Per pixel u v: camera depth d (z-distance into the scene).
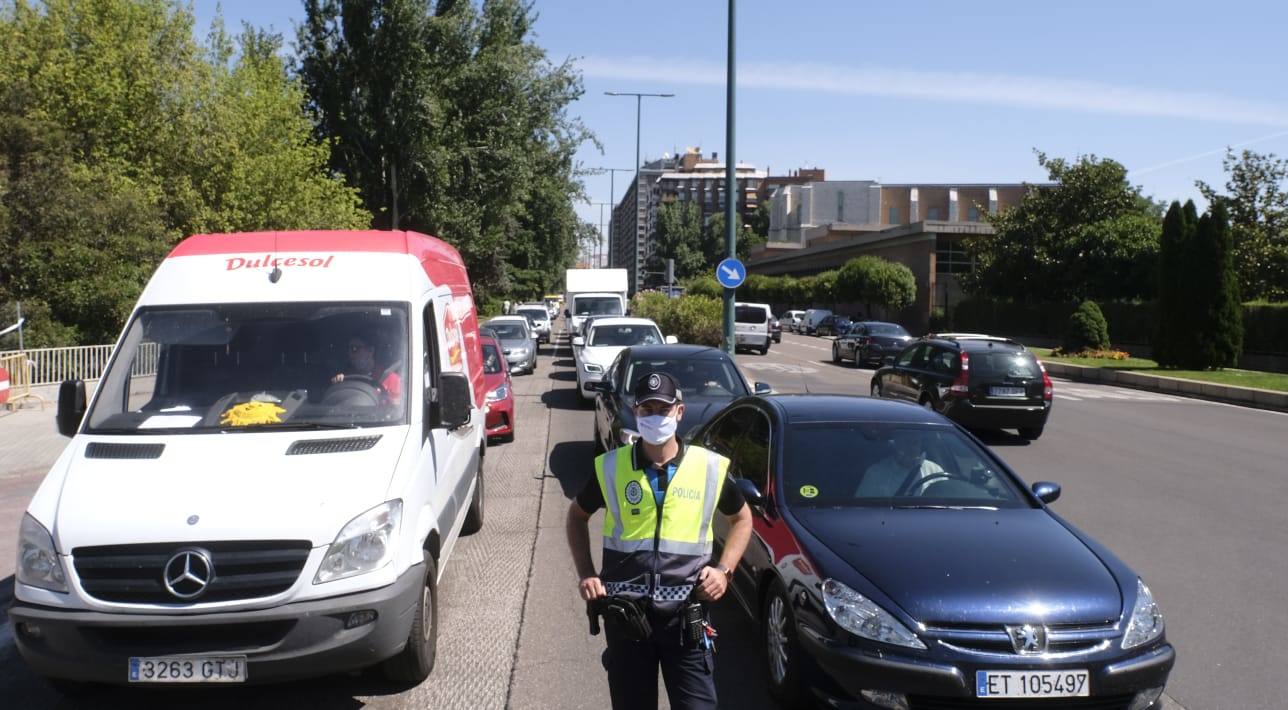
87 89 23.03
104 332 20.44
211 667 4.03
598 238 49.28
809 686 4.30
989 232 50.56
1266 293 33.12
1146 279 37.78
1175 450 12.77
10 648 5.41
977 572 4.27
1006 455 12.31
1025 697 3.89
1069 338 32.12
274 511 4.20
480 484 8.07
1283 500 9.45
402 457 4.75
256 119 24.06
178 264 5.75
